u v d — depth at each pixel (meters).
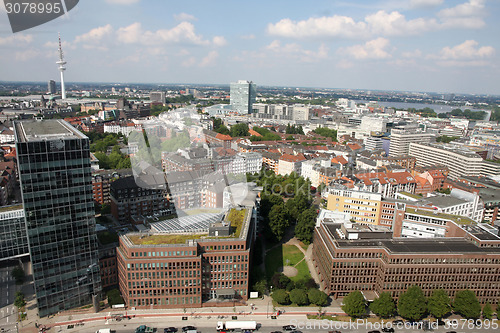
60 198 131.75
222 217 149.75
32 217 127.56
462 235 170.88
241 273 150.50
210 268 147.88
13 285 162.75
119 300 146.50
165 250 139.88
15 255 169.88
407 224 191.50
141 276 141.38
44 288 136.25
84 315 141.00
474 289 153.50
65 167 130.00
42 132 136.12
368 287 158.88
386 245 158.12
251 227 166.12
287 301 154.62
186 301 147.12
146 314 142.38
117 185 194.88
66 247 137.50
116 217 196.50
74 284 143.00
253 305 151.38
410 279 151.38
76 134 136.38
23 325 134.75
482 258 151.50
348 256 155.50
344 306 145.50
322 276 173.00
